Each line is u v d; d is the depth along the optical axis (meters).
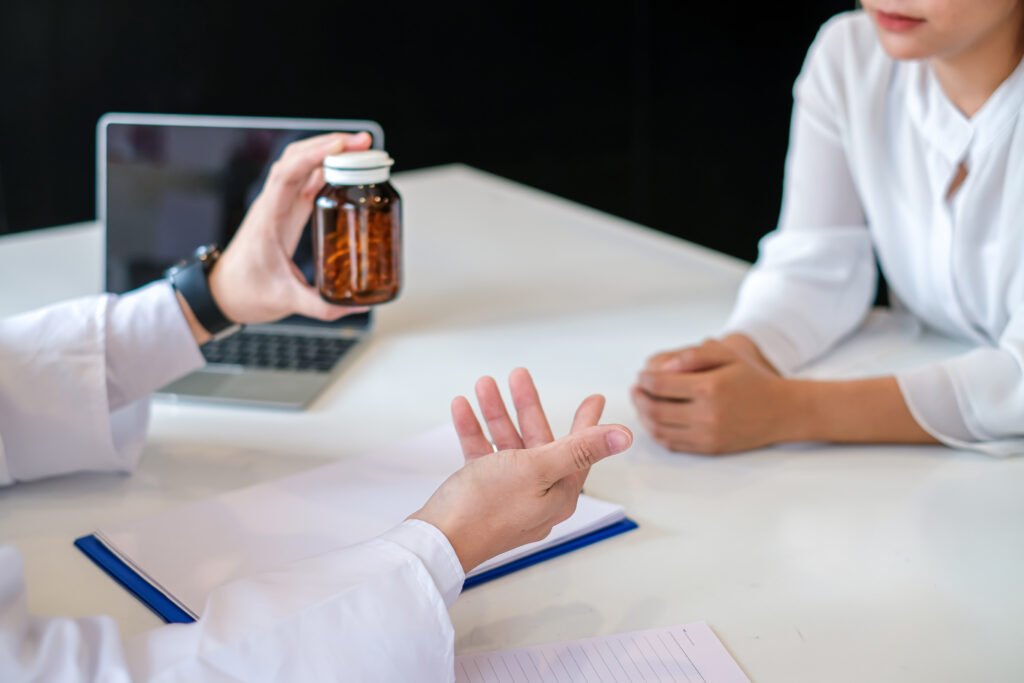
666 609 0.85
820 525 0.97
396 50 3.84
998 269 1.26
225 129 1.40
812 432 1.12
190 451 1.13
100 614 0.85
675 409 1.11
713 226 4.32
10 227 3.44
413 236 1.89
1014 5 1.09
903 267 1.42
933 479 1.05
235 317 1.14
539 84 4.10
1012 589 0.87
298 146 1.08
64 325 1.07
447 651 0.73
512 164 4.17
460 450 1.10
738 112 4.14
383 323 1.51
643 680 0.76
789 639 0.81
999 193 1.24
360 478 1.04
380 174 1.04
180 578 0.88
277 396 1.25
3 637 0.67
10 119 3.33
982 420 1.11
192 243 1.42
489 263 1.75
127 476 1.08
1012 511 0.99
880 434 1.12
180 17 3.47
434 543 0.76
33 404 1.04
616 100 4.22
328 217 1.05
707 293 1.60
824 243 1.43
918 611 0.84
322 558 0.76
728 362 1.17
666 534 0.96
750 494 1.03
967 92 1.23
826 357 1.39
